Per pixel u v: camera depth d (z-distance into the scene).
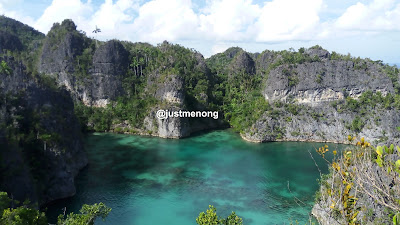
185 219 45.75
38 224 29.42
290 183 60.12
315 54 117.75
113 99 119.12
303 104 104.50
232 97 126.69
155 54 133.00
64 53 121.69
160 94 110.00
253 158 77.94
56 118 62.03
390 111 92.56
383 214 29.19
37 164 49.97
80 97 120.12
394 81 105.12
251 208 49.25
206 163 73.38
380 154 10.30
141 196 53.84
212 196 54.03
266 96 110.44
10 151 44.81
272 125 99.31
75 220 31.45
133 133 106.19
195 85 125.25
